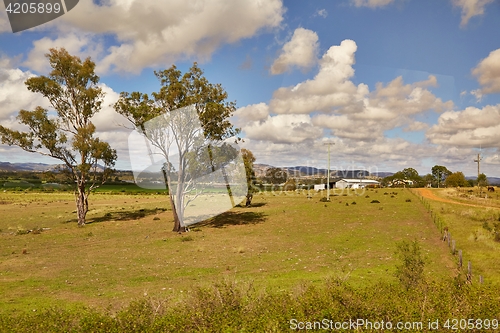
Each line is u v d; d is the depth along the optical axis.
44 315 8.55
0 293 15.73
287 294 8.97
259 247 26.86
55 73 43.22
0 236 34.69
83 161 43.31
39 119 40.62
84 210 43.06
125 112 28.00
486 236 26.52
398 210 45.16
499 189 88.88
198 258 23.48
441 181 137.38
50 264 22.45
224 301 8.62
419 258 12.80
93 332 7.48
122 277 18.72
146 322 7.88
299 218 41.88
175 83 28.11
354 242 27.33
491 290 9.40
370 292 9.02
